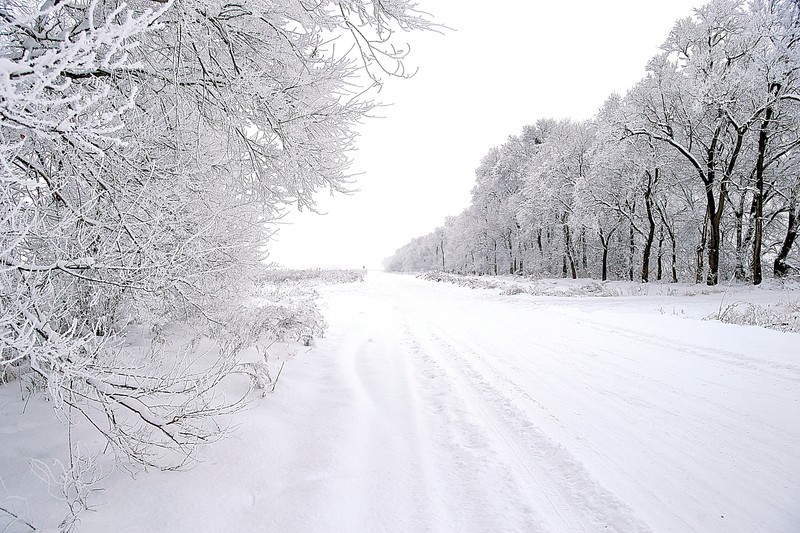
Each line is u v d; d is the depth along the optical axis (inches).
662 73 913.5
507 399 195.8
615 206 1075.9
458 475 130.1
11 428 128.4
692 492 119.8
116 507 103.3
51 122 68.5
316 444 145.4
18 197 111.1
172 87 140.3
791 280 819.4
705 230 951.0
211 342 224.4
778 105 802.2
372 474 130.6
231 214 195.2
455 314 507.8
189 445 126.2
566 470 132.3
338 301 623.5
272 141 169.0
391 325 420.5
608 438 154.5
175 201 138.8
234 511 107.4
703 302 593.0
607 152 994.1
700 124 884.6
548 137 1464.1
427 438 156.8
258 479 121.8
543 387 214.1
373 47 160.4
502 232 1891.0
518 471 132.2
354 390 201.2
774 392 193.3
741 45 815.1
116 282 109.7
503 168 1803.6
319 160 172.7
